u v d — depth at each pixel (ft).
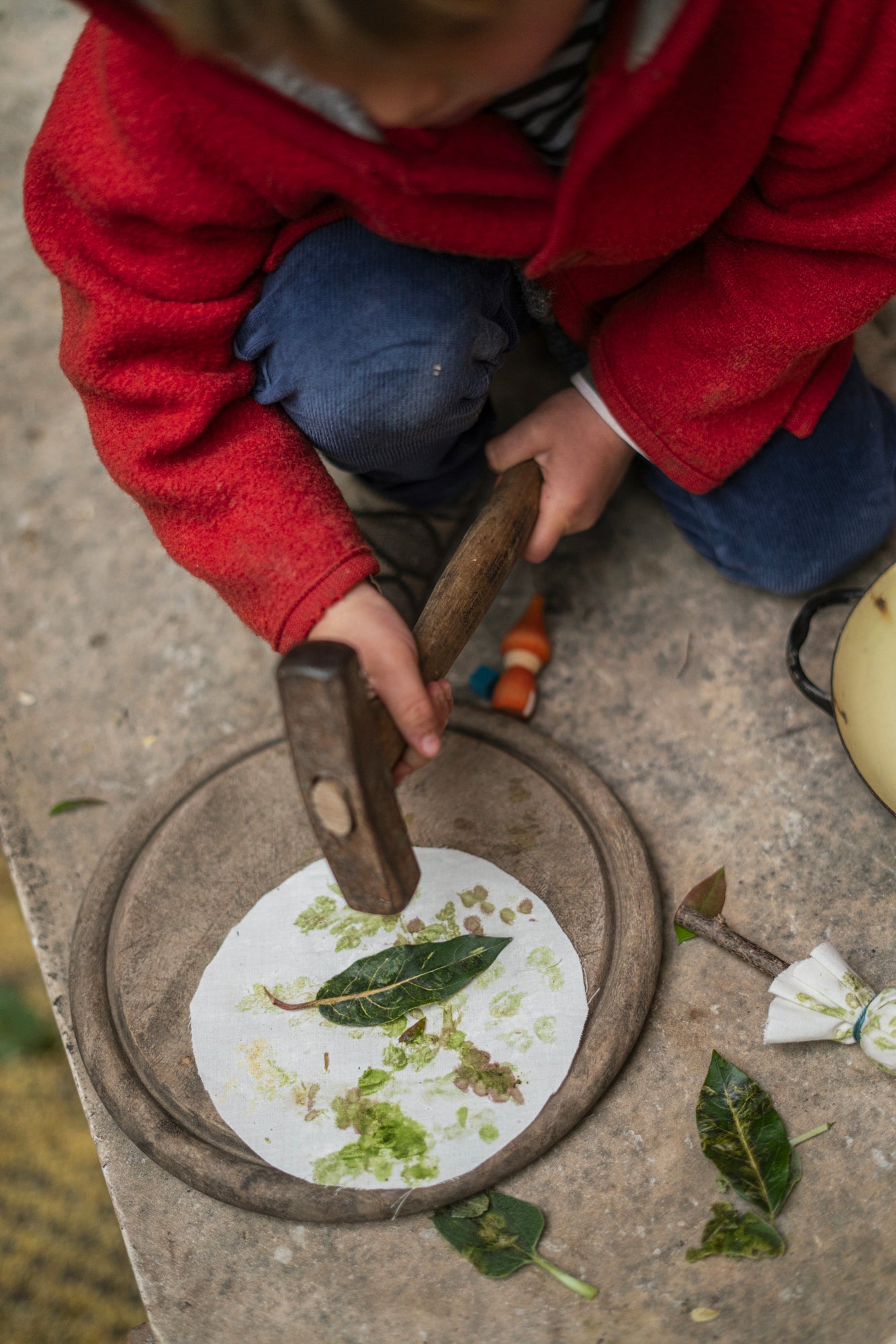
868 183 3.08
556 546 3.81
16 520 4.04
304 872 3.38
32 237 3.09
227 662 3.78
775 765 3.49
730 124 2.94
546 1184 3.08
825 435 3.57
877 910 3.30
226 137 2.86
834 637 3.63
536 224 2.90
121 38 2.87
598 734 3.58
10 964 4.11
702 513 3.62
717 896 3.33
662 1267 3.00
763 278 3.18
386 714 2.94
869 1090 3.12
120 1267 3.69
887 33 2.92
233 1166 3.09
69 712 3.77
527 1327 2.97
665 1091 3.15
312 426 3.26
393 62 2.53
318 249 3.10
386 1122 3.11
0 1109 3.93
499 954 3.25
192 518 3.12
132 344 3.05
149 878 3.40
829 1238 3.00
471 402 3.34
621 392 3.37
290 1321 3.01
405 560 3.76
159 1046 3.23
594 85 2.76
